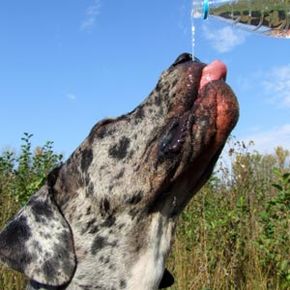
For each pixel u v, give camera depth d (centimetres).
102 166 68
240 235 137
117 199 67
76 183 70
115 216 67
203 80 64
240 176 154
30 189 142
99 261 67
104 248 67
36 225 70
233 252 135
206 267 128
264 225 132
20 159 167
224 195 155
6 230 71
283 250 125
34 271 68
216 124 62
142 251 67
